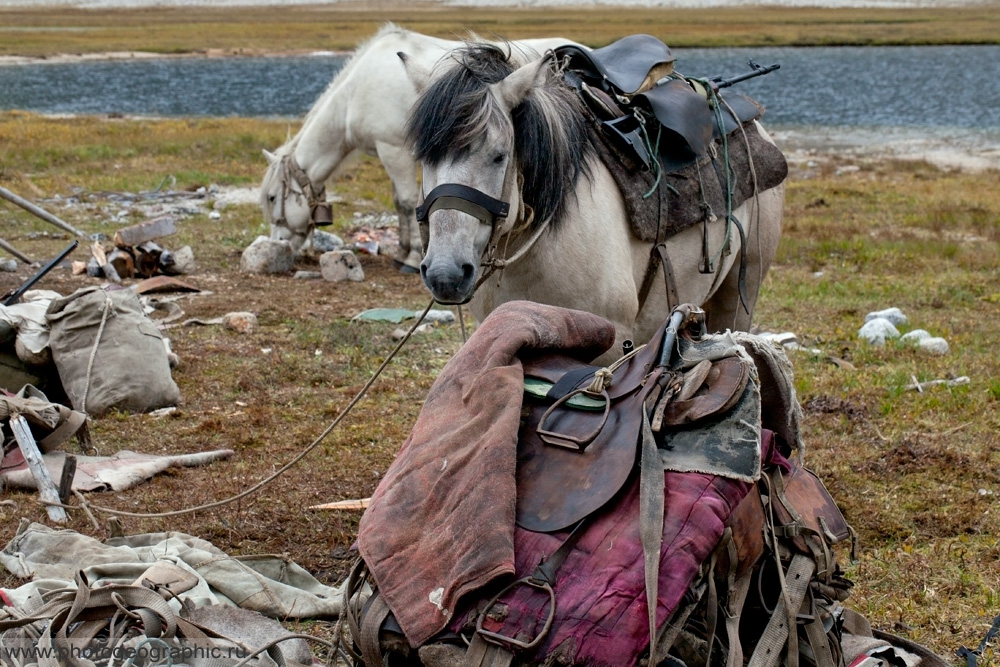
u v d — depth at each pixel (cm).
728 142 502
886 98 3369
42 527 399
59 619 293
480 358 287
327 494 477
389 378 664
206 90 3547
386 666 252
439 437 273
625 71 462
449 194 361
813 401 614
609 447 256
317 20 8594
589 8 10600
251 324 763
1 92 3406
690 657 251
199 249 1058
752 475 247
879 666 289
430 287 359
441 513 257
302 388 640
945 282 981
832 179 1786
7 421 484
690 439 255
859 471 514
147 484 482
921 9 10231
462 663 235
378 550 261
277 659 293
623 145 423
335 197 1441
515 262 401
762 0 11619
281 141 1917
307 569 404
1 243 775
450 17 8569
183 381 639
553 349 299
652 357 275
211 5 12338
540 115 377
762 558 274
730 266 511
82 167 1605
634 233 427
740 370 261
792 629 258
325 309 835
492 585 241
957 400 619
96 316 569
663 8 10538
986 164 2036
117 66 4531
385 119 906
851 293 935
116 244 920
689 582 236
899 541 442
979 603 387
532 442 268
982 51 5434
